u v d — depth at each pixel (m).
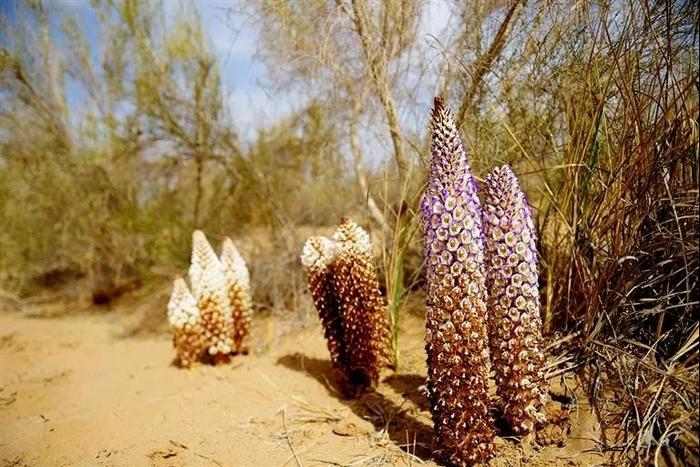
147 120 1.50
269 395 0.84
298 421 0.73
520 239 0.55
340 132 1.14
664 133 0.56
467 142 0.85
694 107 0.52
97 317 1.61
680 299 0.55
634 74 0.60
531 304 0.55
